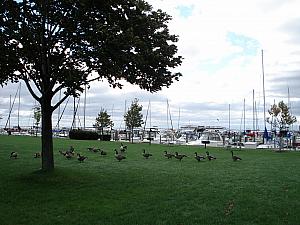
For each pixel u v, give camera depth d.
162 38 20.19
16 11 17.33
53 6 17.69
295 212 13.64
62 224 12.14
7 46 17.20
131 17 18.78
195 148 51.41
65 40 18.42
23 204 14.55
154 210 13.80
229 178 21.56
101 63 17.95
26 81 19.61
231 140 69.94
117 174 22.23
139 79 20.52
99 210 13.79
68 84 17.89
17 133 91.75
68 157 30.39
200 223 12.27
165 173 23.28
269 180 20.95
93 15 17.95
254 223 12.35
